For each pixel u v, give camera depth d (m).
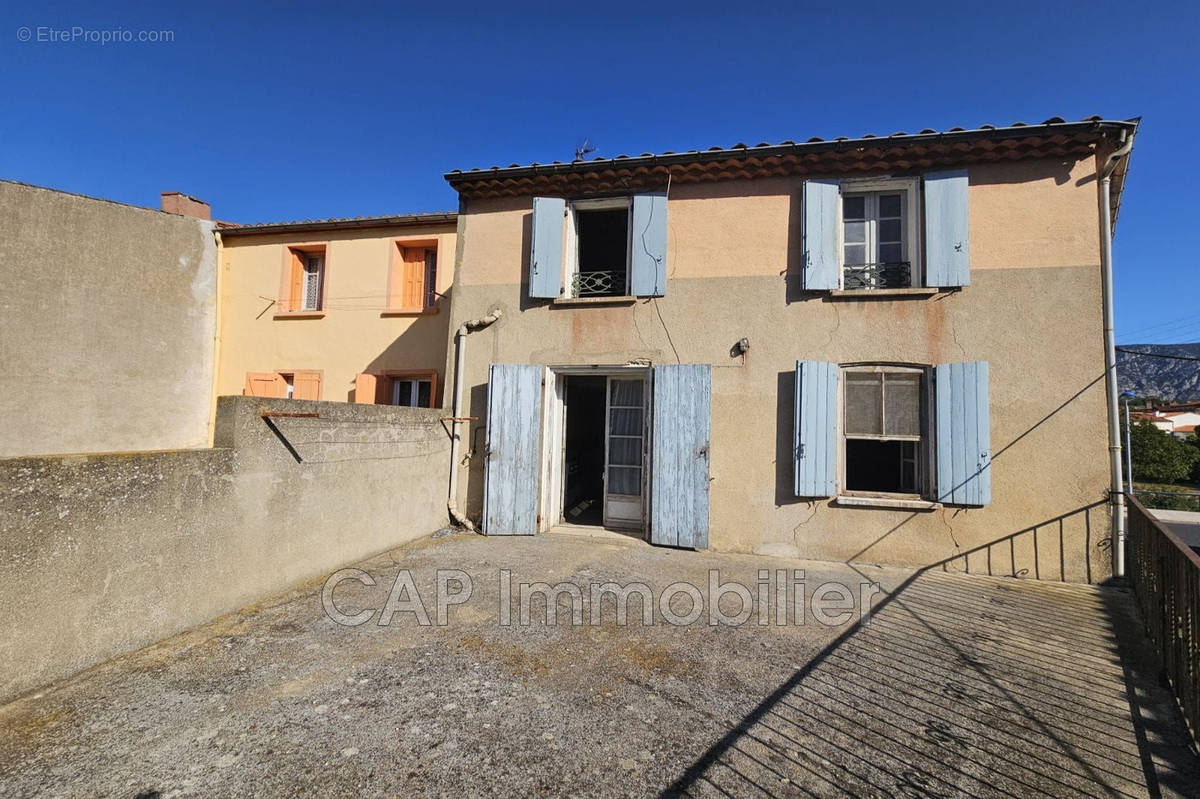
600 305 7.01
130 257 8.14
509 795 2.26
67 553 3.08
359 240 9.55
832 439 6.11
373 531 5.87
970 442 5.74
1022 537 5.62
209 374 9.41
